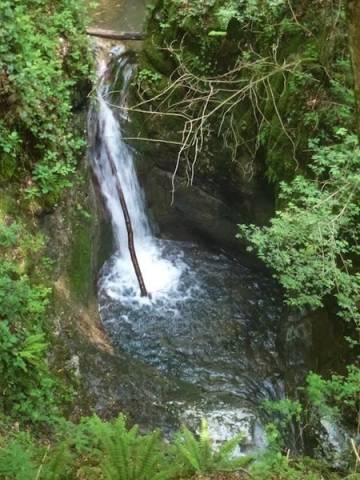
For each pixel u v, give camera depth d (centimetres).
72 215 732
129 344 784
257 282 924
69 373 601
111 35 929
